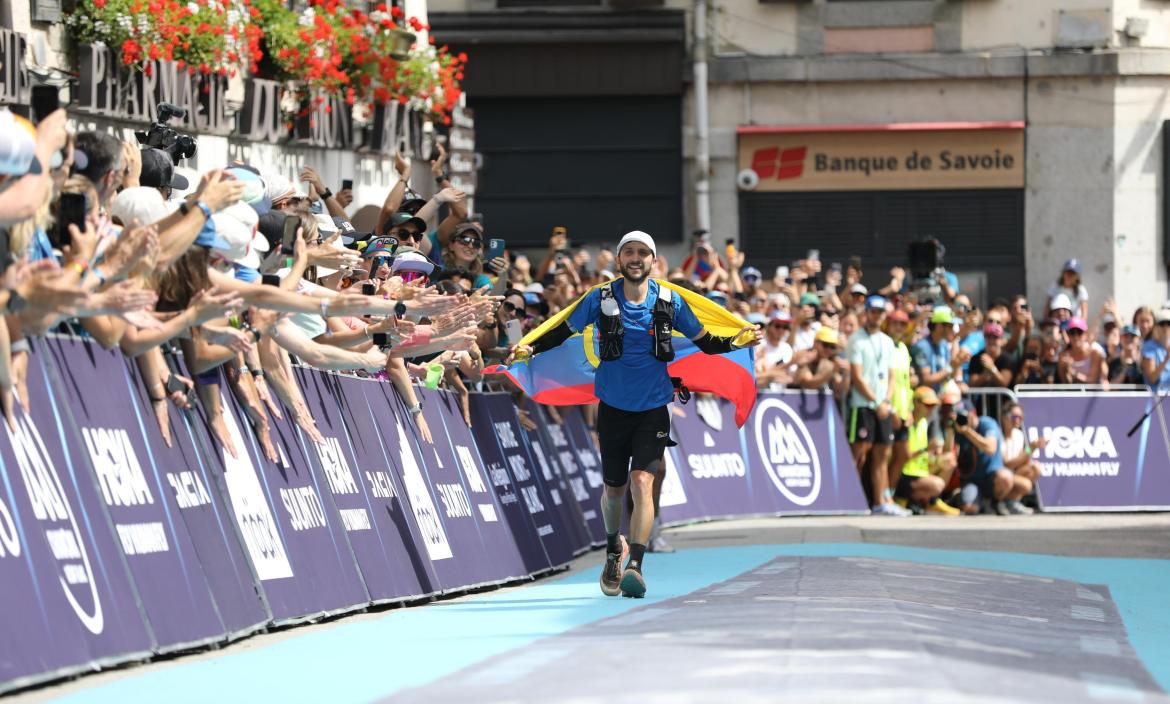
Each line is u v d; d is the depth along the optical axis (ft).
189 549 69.67
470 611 86.89
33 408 61.46
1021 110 228.22
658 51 225.56
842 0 228.43
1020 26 227.61
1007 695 51.60
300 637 73.31
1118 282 227.81
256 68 142.00
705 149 227.20
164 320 70.03
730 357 103.09
